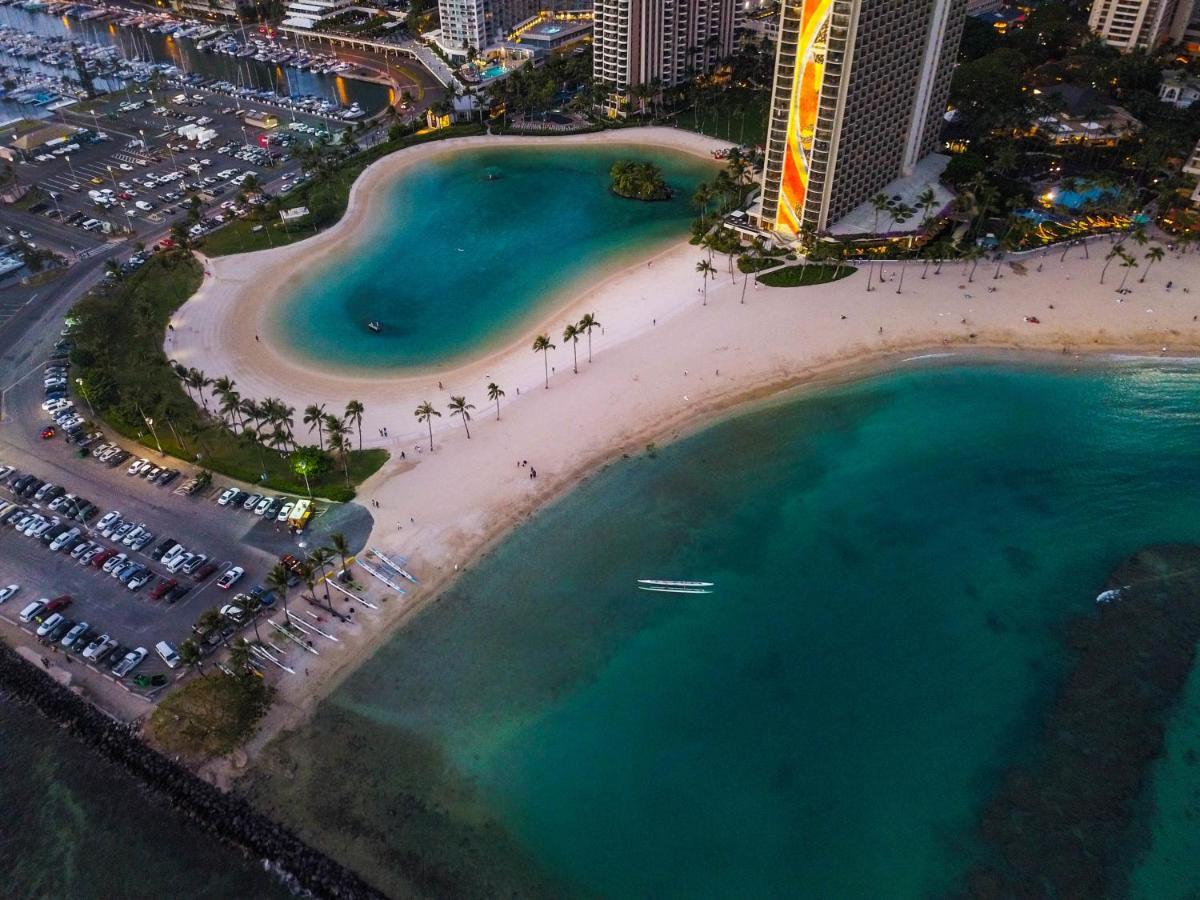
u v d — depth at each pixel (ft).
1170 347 556.51
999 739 346.54
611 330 593.42
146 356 558.56
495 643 387.34
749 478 471.62
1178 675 366.22
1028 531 437.58
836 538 435.53
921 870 305.73
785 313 598.34
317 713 358.02
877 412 517.14
